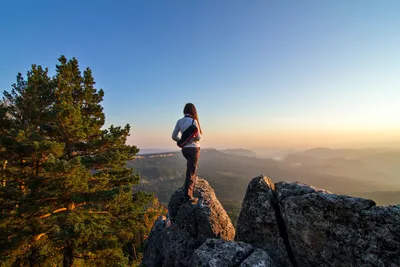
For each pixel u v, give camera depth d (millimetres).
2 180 8875
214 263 3227
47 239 9180
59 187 7766
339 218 3193
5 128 9016
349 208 3150
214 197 5824
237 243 3756
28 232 7930
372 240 2824
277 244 3822
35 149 7555
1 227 7918
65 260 9133
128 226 9836
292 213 3719
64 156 9508
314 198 3547
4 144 7844
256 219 4230
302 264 3432
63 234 7258
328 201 3373
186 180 5352
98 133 10750
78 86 11336
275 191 4578
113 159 9742
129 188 9289
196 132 5234
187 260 4621
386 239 2729
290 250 3715
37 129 9758
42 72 11352
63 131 9039
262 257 3375
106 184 10234
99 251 9320
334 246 3121
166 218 7125
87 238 7996
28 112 9594
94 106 11680
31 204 7996
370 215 2939
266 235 4055
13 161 8812
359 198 3209
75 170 7746
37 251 8773
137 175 10898
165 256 5141
